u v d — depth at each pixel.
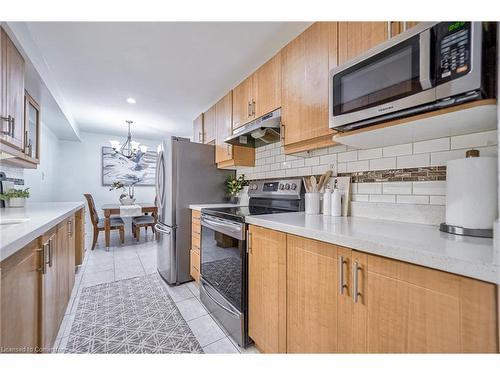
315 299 1.01
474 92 0.73
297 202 1.90
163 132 4.71
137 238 4.22
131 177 5.24
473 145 1.03
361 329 0.83
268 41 1.72
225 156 2.47
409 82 0.87
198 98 2.82
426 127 0.98
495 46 0.72
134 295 2.15
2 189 2.14
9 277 0.80
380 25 1.10
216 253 1.82
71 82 2.42
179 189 2.48
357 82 1.07
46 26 1.57
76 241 2.78
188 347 1.44
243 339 1.44
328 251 0.96
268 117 1.81
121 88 2.56
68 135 4.20
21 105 1.64
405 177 1.26
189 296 2.14
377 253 0.77
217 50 1.84
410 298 0.70
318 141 1.46
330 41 1.32
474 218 0.85
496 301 0.54
